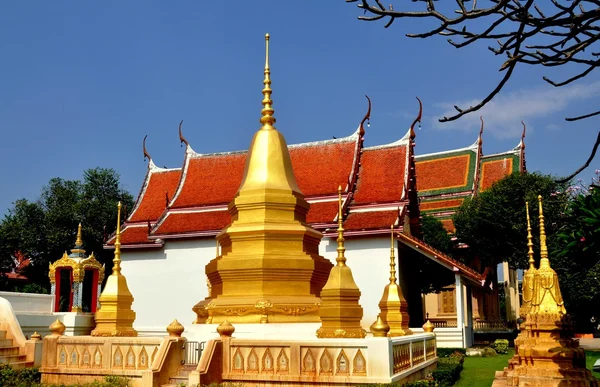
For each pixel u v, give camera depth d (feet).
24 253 166.81
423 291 136.05
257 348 45.98
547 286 49.70
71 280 104.22
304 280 59.57
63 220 166.91
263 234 60.70
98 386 46.09
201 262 115.24
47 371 51.80
